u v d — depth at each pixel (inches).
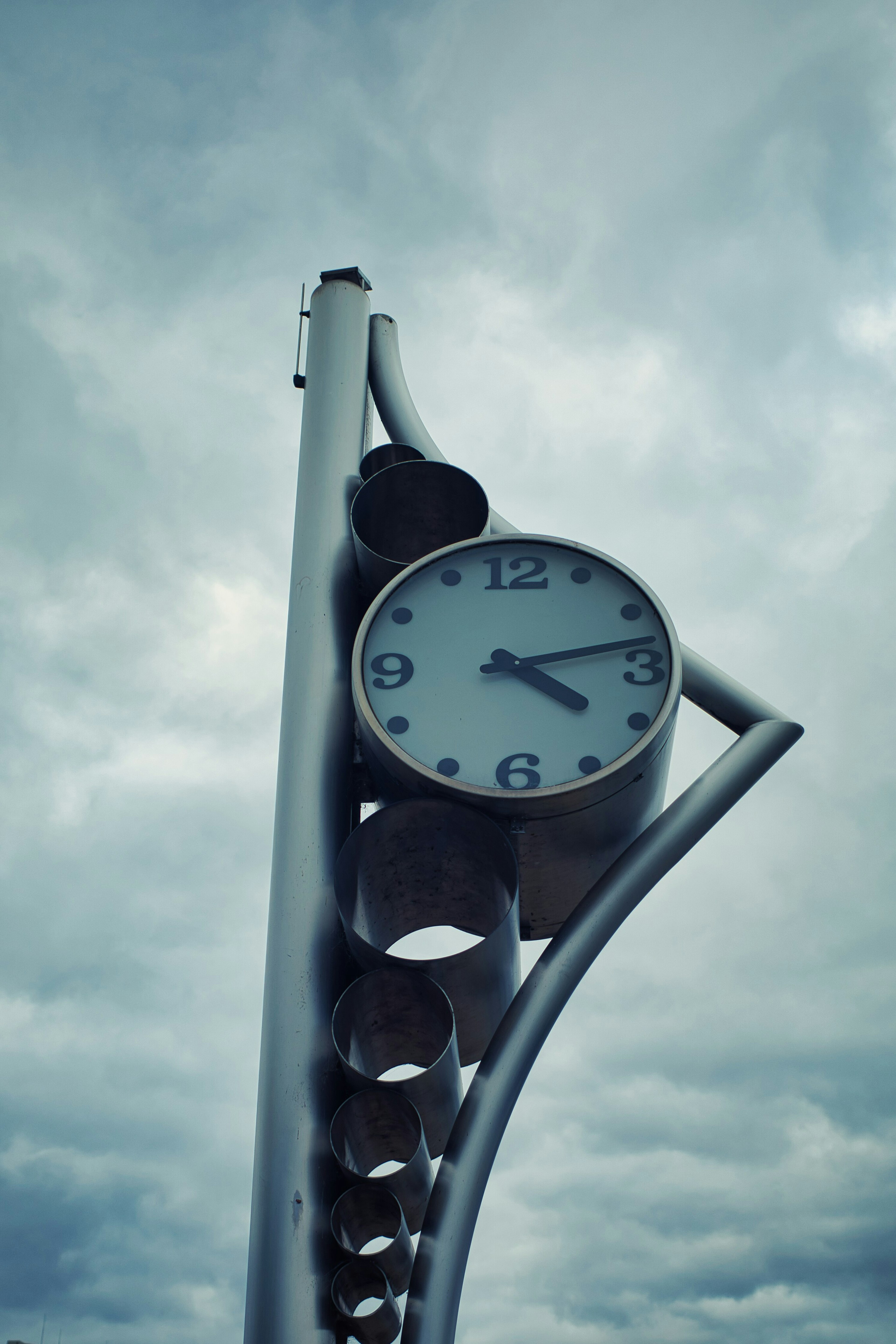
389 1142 190.2
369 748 203.8
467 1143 180.5
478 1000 193.3
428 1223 176.4
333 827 204.2
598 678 205.9
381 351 261.7
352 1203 181.5
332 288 263.3
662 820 202.5
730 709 217.8
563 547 216.8
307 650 218.8
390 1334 181.3
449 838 199.8
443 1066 183.6
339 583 225.8
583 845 205.2
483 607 213.3
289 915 197.3
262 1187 180.9
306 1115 184.7
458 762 199.8
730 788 206.1
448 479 228.5
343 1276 178.4
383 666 208.5
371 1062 197.9
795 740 212.7
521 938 225.9
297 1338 172.2
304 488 238.1
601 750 199.9
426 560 216.7
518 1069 185.5
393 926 211.8
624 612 211.3
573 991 192.2
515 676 206.8
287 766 208.8
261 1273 175.8
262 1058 189.6
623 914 196.4
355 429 245.6
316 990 192.7
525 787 197.3
